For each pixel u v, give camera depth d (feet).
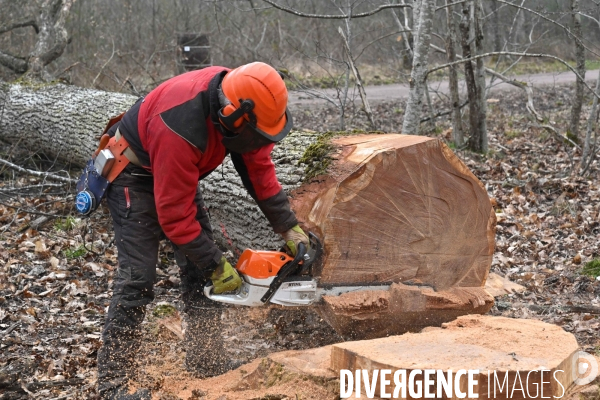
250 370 9.44
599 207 20.92
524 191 23.48
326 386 8.00
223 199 13.76
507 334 8.41
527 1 35.76
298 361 8.57
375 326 10.85
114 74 35.70
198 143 8.77
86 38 44.14
